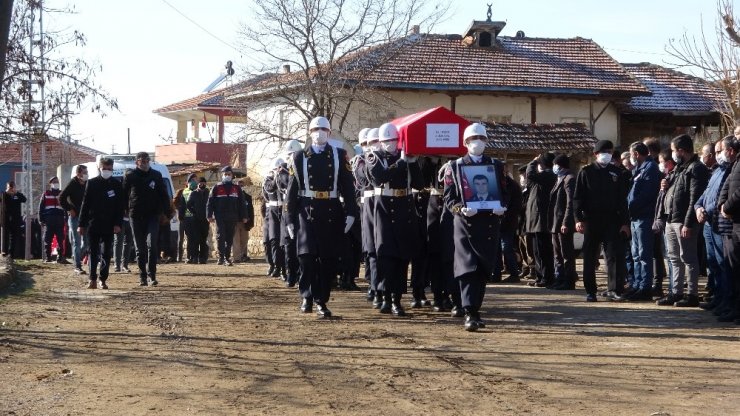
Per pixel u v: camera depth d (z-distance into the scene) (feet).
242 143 105.09
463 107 117.80
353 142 105.19
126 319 37.55
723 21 81.97
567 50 128.67
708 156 45.27
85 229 51.90
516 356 28.68
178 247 84.79
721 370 26.40
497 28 124.36
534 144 105.70
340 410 21.91
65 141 60.29
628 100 122.72
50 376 25.95
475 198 34.27
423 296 42.14
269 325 35.60
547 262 52.75
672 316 38.40
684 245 41.45
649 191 43.62
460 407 22.15
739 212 35.06
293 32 94.89
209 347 30.40
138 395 23.58
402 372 26.18
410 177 38.81
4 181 146.61
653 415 21.27
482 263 34.17
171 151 157.17
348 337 32.42
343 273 48.57
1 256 71.10
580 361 27.81
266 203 59.47
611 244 44.27
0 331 33.99
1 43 28.91
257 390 24.03
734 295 36.83
